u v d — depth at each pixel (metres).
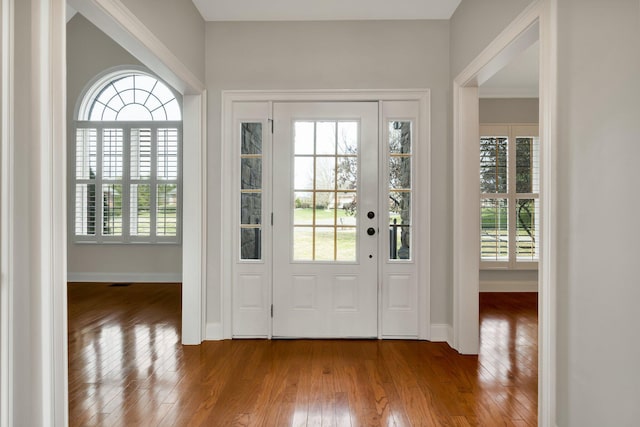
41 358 1.58
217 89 3.59
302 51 3.60
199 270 3.47
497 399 2.48
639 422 1.40
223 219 3.58
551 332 1.92
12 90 1.46
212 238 3.59
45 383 1.59
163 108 6.21
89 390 2.59
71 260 6.10
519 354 3.28
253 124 3.67
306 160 3.66
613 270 1.52
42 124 1.58
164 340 3.57
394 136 3.66
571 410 1.79
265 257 3.62
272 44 3.60
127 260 6.10
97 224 6.08
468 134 3.30
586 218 1.68
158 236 6.07
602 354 1.59
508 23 2.41
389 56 3.59
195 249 3.46
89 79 6.09
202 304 3.53
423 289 3.59
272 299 3.63
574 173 1.76
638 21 1.39
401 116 3.62
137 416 2.27
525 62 4.54
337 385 2.67
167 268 6.08
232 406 2.39
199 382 2.71
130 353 3.25
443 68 3.58
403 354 3.26
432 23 3.58
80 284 5.94
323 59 3.60
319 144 3.66
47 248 1.59
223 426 2.17
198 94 3.46
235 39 3.59
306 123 3.66
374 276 3.63
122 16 2.13
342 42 3.60
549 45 1.94
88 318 4.23
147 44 2.42
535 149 5.66
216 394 2.54
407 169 3.66
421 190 3.59
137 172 6.09
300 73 3.60
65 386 1.67
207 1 3.25
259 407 2.38
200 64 3.46
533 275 5.70
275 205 3.63
